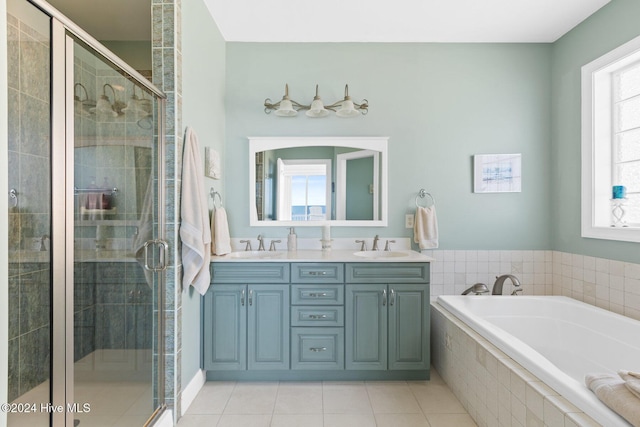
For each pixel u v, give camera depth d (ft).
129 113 5.46
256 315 7.80
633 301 7.32
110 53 4.88
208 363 7.74
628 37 7.47
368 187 9.90
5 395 3.16
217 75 9.00
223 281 7.79
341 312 7.82
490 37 9.56
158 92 6.15
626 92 8.13
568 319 8.11
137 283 5.71
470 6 8.13
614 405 3.76
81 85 4.48
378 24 8.92
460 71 9.84
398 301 7.84
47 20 4.00
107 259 5.03
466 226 9.85
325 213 9.93
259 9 8.22
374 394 7.35
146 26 8.72
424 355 7.83
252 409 6.79
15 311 4.14
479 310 8.42
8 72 4.01
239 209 9.84
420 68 9.84
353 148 9.89
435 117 9.84
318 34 9.40
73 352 4.37
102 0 7.66
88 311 4.65
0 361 3.12
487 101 9.83
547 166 9.83
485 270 9.82
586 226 8.55
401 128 9.86
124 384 5.36
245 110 9.79
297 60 9.80
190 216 6.59
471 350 6.54
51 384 4.07
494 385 5.67
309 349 7.80
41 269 4.12
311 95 9.80
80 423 4.49
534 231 9.84
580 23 8.79
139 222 5.77
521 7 8.17
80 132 4.49
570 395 4.26
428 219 9.55
